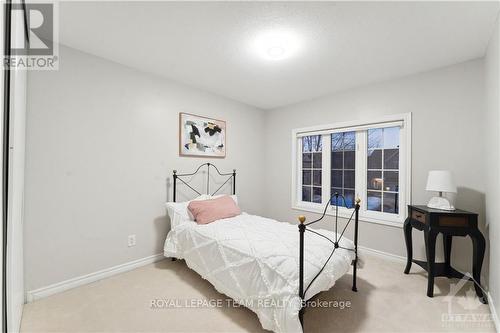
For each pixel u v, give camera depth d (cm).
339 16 163
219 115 338
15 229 132
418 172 256
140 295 201
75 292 204
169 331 159
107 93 231
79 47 209
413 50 209
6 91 112
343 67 245
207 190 322
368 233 294
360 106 300
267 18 167
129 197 248
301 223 142
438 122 243
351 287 215
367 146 305
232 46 206
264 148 411
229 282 182
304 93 328
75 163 211
